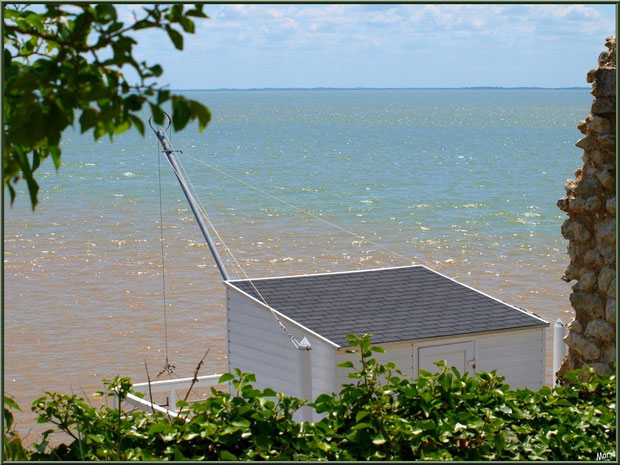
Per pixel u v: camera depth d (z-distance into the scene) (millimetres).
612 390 9328
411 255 44750
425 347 14711
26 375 23938
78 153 122750
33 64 5395
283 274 39625
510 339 15539
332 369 14164
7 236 48281
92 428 8242
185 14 5312
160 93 5035
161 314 30969
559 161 111250
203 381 16938
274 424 8148
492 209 64500
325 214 61375
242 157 119250
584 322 12031
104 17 5184
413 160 113688
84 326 29297
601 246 11742
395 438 8055
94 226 52656
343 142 153375
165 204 64188
